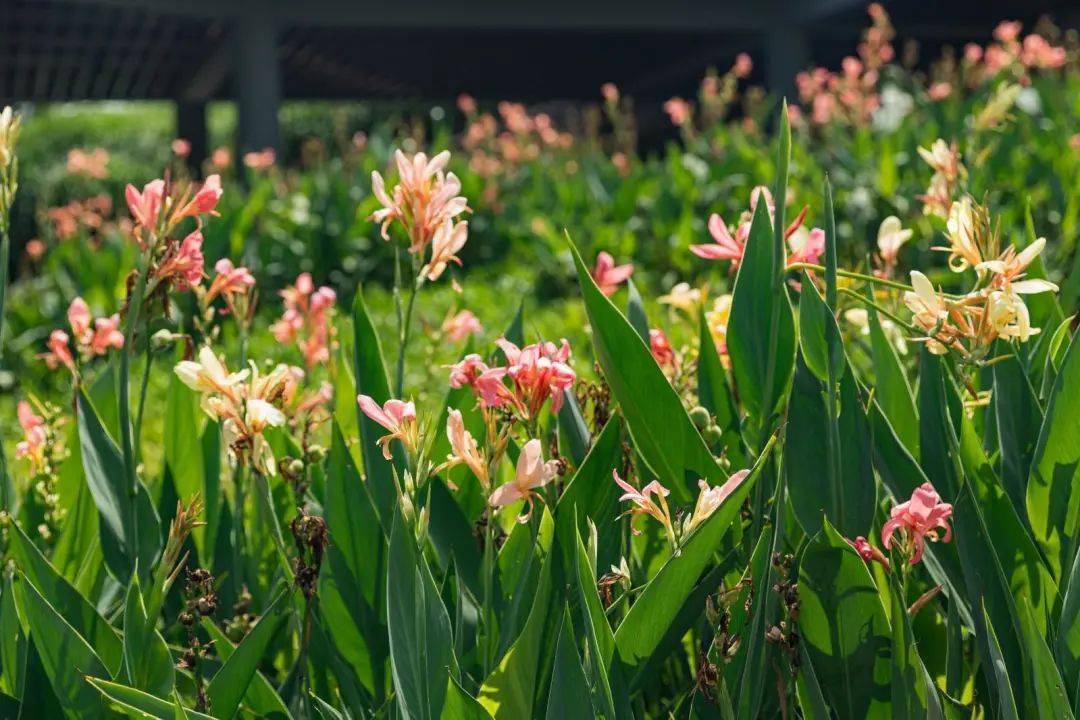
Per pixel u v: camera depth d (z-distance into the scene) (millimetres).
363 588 3281
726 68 30172
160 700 2979
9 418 7746
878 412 3205
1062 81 12500
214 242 9703
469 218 13539
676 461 3195
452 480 3438
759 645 3023
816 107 11781
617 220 12984
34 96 28234
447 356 5613
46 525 3605
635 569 3311
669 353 3512
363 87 32250
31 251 11773
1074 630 2992
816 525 3125
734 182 12070
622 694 2998
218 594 3539
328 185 13078
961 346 3037
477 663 3211
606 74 32156
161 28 22172
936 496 2965
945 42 27047
